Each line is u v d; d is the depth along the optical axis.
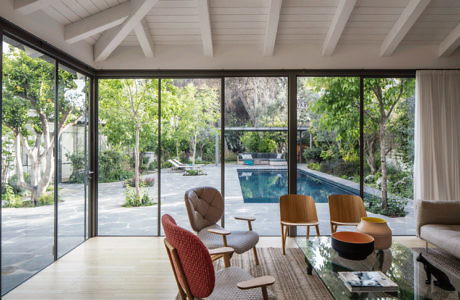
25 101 3.08
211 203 3.49
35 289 2.84
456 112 4.34
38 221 3.27
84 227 4.29
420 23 4.05
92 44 4.34
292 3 3.73
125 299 2.65
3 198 2.78
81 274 3.17
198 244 1.65
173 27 4.15
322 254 2.68
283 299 2.64
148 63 4.46
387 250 2.79
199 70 4.45
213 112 4.54
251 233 3.21
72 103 3.97
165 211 4.54
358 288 2.02
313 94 4.52
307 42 4.42
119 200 4.54
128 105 4.54
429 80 4.36
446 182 4.31
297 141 4.52
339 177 4.52
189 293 1.75
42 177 3.35
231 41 4.40
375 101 4.52
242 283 1.66
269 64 4.45
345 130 4.52
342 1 3.56
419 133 4.37
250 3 3.74
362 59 4.43
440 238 3.36
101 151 4.53
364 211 3.82
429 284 2.13
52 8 3.27
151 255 3.71
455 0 3.68
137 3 3.31
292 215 3.91
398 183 4.53
